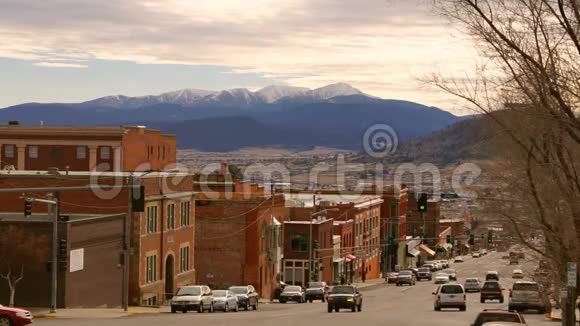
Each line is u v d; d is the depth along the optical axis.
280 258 127.56
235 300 81.44
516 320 43.47
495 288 99.75
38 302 73.38
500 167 48.41
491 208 53.00
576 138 29.23
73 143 131.88
